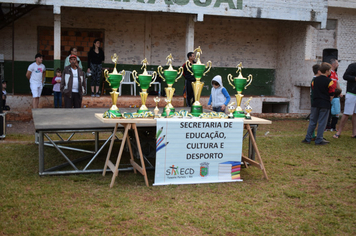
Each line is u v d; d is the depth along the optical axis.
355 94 7.75
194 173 4.66
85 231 3.24
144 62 4.76
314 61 12.34
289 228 3.46
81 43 12.58
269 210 3.87
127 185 4.54
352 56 14.48
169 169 4.55
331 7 13.70
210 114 4.84
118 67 12.95
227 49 13.98
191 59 9.36
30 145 6.70
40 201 3.88
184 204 3.95
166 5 10.88
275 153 6.48
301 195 4.32
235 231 3.36
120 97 11.41
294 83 13.38
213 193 4.32
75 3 10.20
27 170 5.07
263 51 14.38
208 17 13.02
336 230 3.45
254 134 5.75
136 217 3.56
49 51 12.39
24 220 3.41
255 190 4.48
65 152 6.37
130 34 12.93
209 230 3.35
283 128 10.09
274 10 11.80
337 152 6.61
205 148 4.66
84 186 4.45
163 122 4.45
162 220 3.53
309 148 6.91
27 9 11.66
